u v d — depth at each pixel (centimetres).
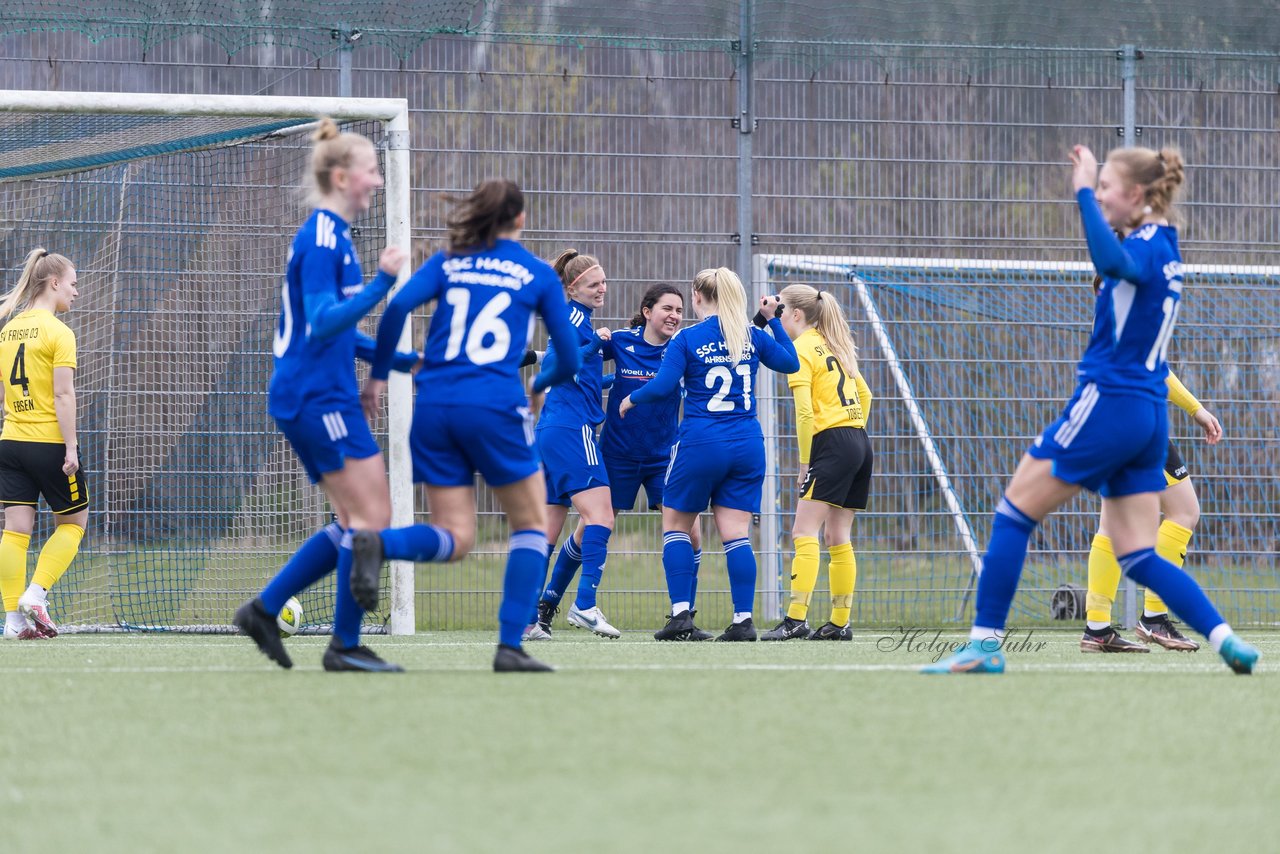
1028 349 3644
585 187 3434
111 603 3316
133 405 3316
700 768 1105
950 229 3588
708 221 3488
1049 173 3616
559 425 2872
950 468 3634
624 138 3450
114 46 3262
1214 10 3656
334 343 1750
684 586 2791
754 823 920
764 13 3509
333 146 1781
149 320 3316
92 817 948
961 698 1537
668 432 3028
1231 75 3662
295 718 1360
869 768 1111
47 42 3241
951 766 1123
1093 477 1812
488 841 871
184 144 3177
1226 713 1433
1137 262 1741
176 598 3303
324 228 1741
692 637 2781
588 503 2881
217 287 3309
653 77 3459
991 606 1858
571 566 2958
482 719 1348
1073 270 3609
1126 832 907
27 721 1361
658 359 3003
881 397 3597
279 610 1858
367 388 1831
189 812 960
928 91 3578
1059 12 3606
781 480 3619
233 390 3303
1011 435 3638
